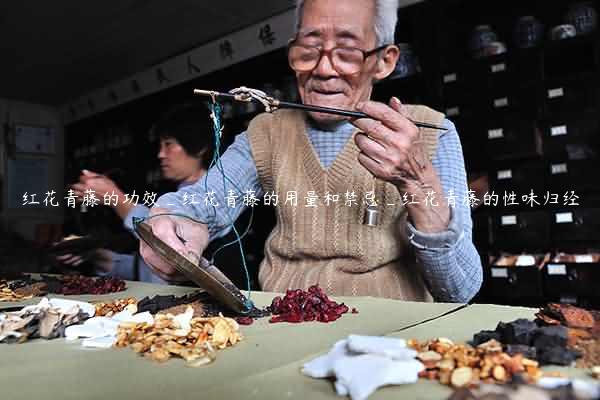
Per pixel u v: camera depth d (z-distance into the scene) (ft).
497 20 7.60
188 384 1.53
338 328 2.21
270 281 3.90
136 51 11.07
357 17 3.60
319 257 3.77
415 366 1.43
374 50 3.71
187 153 5.92
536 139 6.10
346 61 3.61
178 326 2.11
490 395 1.23
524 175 6.28
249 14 9.20
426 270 3.18
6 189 14.06
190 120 6.03
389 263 3.67
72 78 12.78
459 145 3.78
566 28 6.08
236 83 10.45
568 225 5.97
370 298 2.99
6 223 13.32
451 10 7.26
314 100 3.75
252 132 4.26
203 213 3.70
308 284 3.63
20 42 10.54
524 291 6.22
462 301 3.36
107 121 14.06
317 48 3.63
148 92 12.14
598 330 1.76
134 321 2.28
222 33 10.07
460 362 1.45
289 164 3.95
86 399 1.45
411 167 2.95
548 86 6.04
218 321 2.10
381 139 2.91
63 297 3.69
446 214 3.08
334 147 3.80
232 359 1.78
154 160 12.25
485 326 2.10
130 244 6.41
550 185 6.11
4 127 14.25
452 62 6.89
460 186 3.55
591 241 5.96
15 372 1.72
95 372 1.69
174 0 8.71
